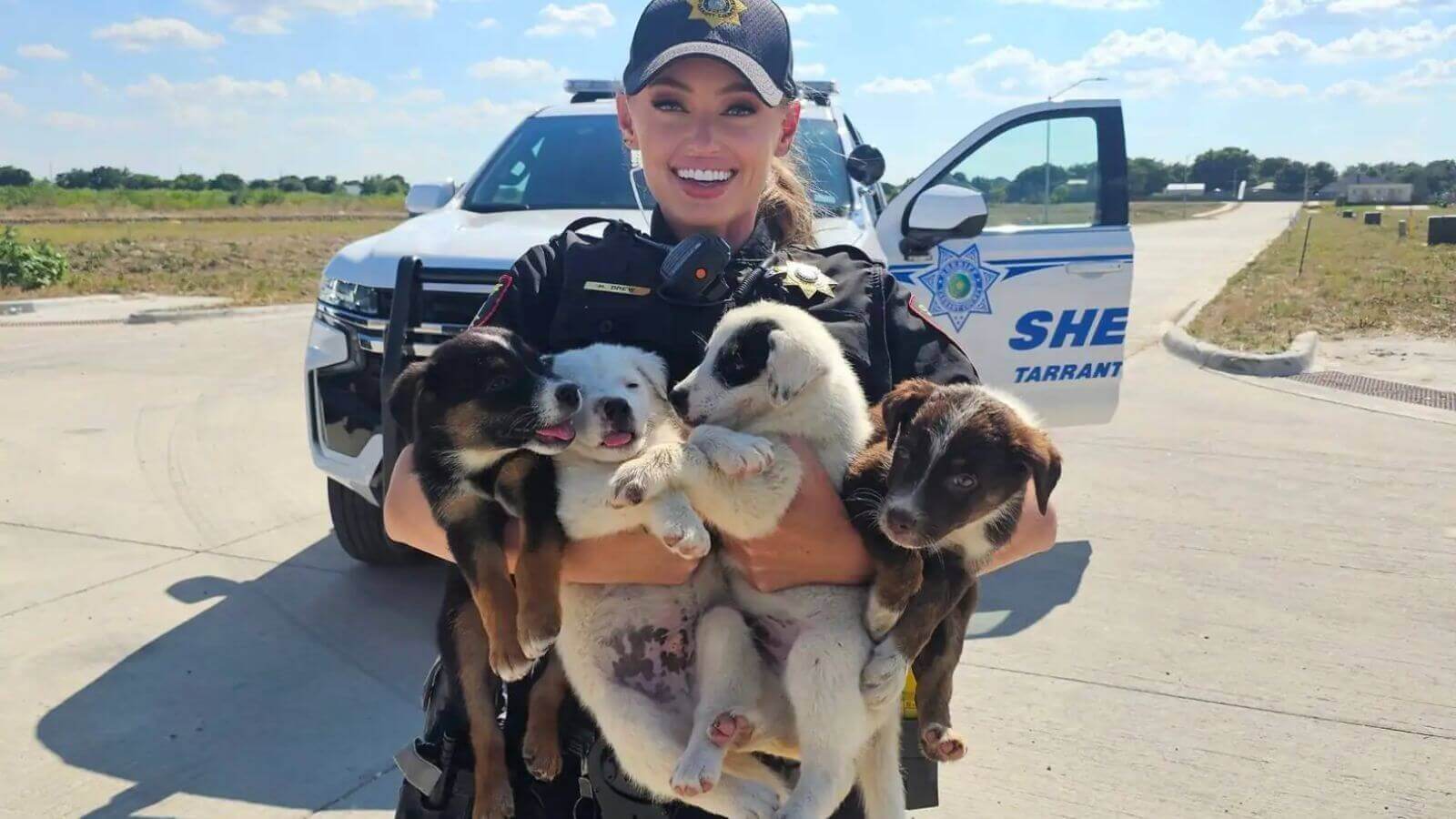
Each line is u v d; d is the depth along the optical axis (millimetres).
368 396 5410
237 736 4547
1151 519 7520
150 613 5762
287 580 6254
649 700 2514
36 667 5121
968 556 2600
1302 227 56625
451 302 5230
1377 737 4617
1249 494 8086
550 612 2439
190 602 5918
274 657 5273
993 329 6957
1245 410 11109
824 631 2465
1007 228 7191
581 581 2533
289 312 19281
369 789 4184
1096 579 6434
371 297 5363
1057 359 7121
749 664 2498
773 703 2523
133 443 9336
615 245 2902
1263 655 5406
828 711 2410
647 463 2408
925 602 2533
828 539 2463
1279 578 6430
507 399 2457
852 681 2436
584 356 2664
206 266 28562
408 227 5898
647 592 2574
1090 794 4207
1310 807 4121
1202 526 7367
